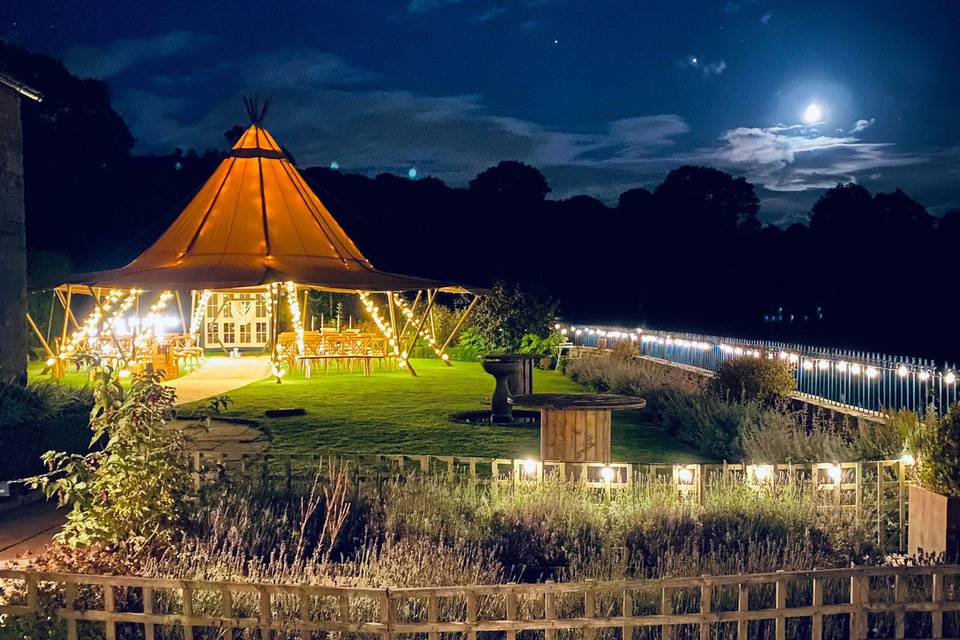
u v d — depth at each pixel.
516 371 15.92
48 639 5.43
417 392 19.52
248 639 5.52
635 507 8.69
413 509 8.52
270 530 8.01
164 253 22.08
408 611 6.18
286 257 21.88
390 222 53.47
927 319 39.31
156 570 6.64
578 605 6.57
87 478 7.12
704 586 5.48
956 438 7.82
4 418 10.16
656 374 20.66
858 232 44.47
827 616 6.45
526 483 9.22
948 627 6.36
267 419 15.55
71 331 29.19
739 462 12.05
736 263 52.91
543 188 57.12
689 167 55.69
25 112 40.91
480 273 53.09
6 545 8.22
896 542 8.92
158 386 7.22
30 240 39.97
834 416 13.55
